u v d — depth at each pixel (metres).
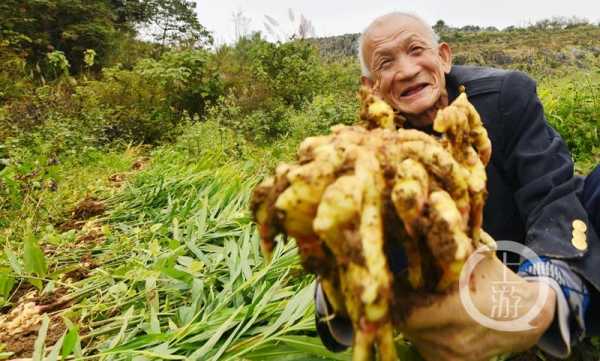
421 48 1.49
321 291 0.98
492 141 1.40
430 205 0.67
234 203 2.83
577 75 4.62
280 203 0.68
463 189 0.72
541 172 1.29
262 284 1.75
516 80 1.43
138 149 7.05
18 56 9.18
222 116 7.64
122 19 15.57
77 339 1.49
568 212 1.14
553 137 1.37
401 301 0.80
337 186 0.64
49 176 3.71
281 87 9.69
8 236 2.94
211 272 1.96
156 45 13.98
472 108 0.84
